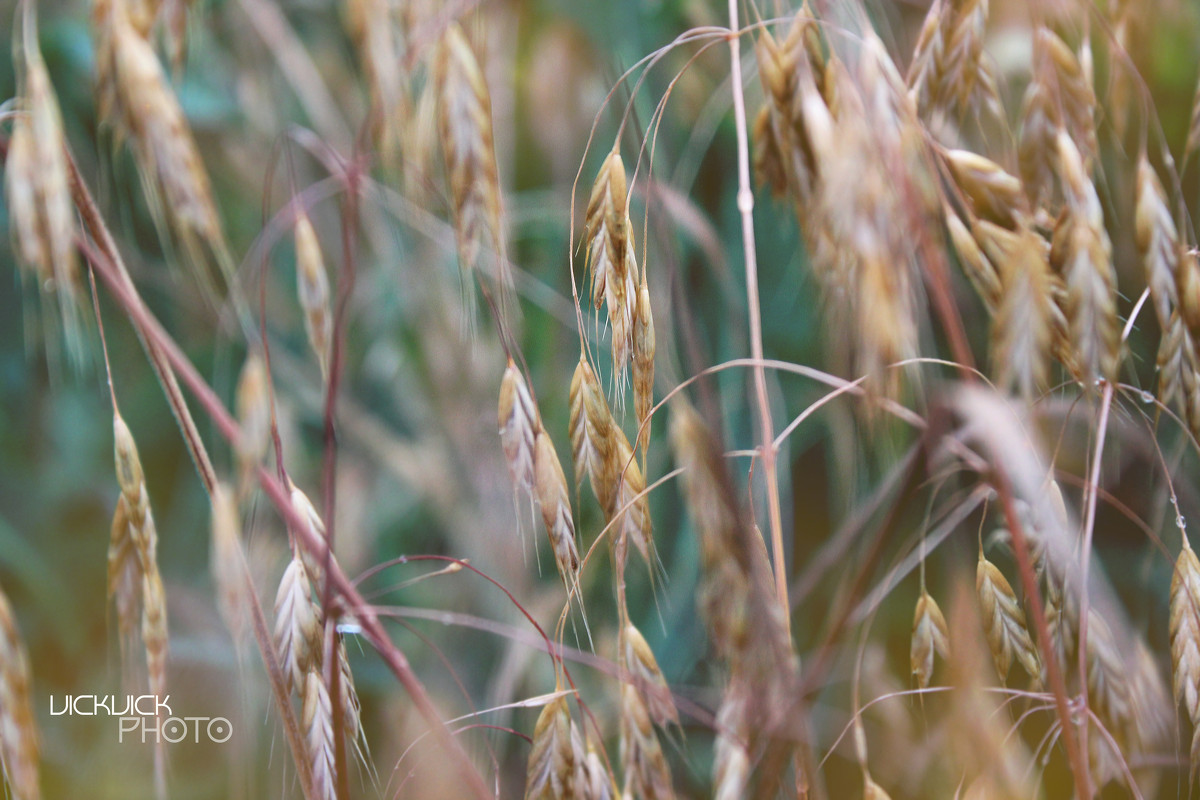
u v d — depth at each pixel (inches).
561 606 18.6
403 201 16.1
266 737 18.5
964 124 16.6
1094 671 16.1
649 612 18.5
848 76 14.9
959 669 15.5
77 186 15.0
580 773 15.5
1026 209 15.2
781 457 18.3
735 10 15.5
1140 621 17.5
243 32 21.5
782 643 15.0
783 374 19.3
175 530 22.6
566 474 19.1
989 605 15.8
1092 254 15.0
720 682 15.7
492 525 18.9
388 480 21.3
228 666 18.9
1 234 22.2
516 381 15.2
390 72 14.8
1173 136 17.8
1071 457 17.5
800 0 16.3
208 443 22.5
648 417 15.3
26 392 23.1
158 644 15.4
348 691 15.6
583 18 20.1
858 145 14.8
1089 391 15.1
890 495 15.8
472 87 14.9
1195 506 16.7
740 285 18.9
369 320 22.0
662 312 17.4
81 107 20.6
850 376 15.3
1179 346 15.4
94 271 15.6
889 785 17.0
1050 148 15.2
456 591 19.1
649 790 15.6
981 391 14.6
